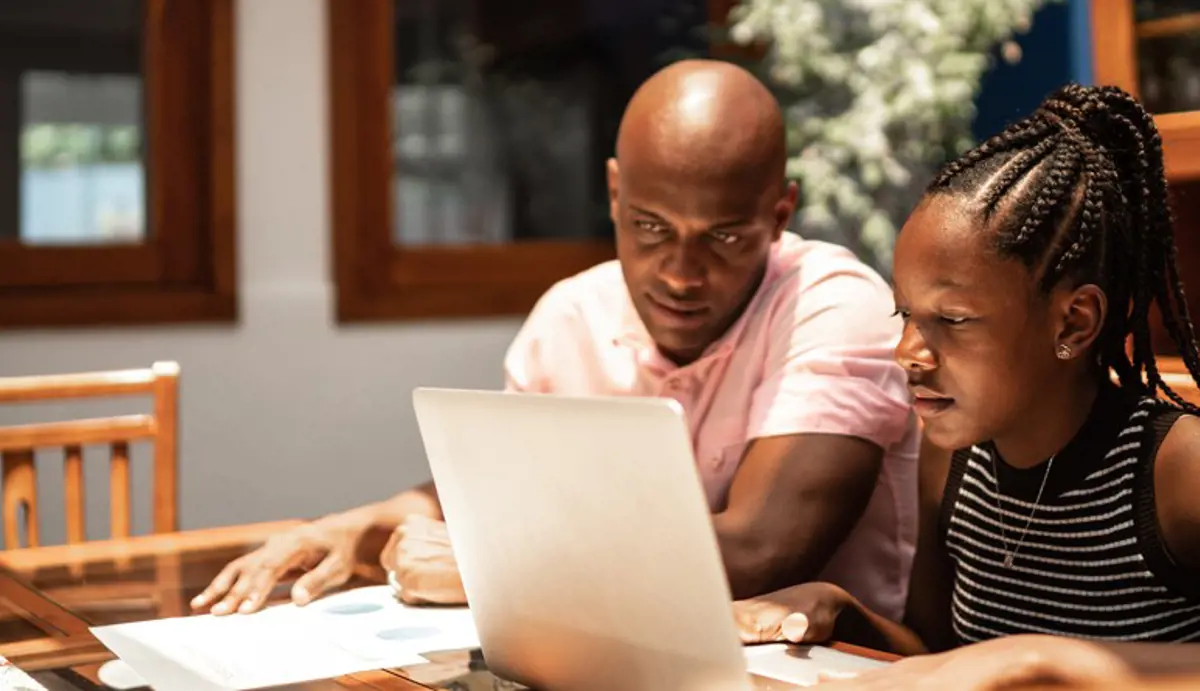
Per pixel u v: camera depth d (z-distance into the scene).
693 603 0.77
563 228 3.58
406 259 3.32
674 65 1.32
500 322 3.41
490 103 3.49
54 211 3.11
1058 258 0.94
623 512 0.78
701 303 1.30
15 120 3.07
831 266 1.38
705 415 1.42
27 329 2.96
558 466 0.81
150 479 3.05
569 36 3.57
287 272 3.18
